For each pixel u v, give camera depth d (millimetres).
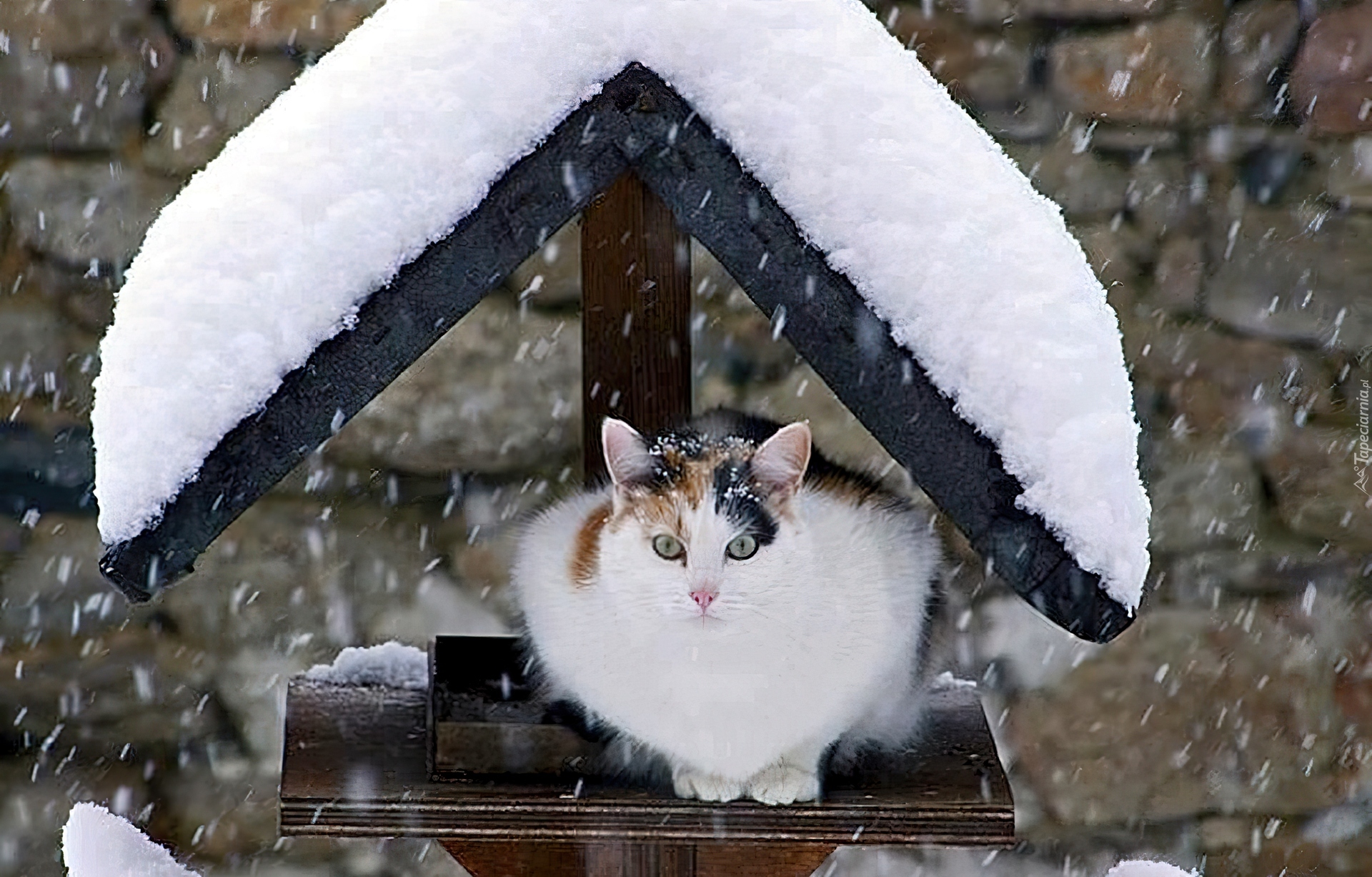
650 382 4172
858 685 3777
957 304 3361
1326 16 6227
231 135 6074
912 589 3910
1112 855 6848
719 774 3809
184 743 6574
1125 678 6699
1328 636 6688
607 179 3375
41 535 6375
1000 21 6172
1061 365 3363
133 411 3318
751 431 4262
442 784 3793
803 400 6258
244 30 6004
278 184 3375
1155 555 6621
